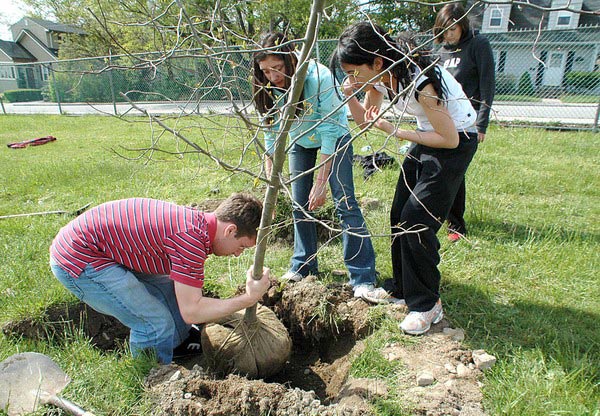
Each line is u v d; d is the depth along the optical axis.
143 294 2.50
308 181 3.27
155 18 1.96
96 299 2.44
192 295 2.30
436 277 2.67
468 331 2.78
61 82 17.11
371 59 2.25
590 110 11.71
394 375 2.38
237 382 2.23
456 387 2.26
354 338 2.88
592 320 2.88
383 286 3.18
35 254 3.96
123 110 15.95
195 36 1.82
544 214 4.66
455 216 4.03
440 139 2.35
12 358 2.43
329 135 2.90
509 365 2.43
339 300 3.05
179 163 7.21
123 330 3.06
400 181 2.80
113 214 2.38
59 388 2.34
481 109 3.90
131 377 2.40
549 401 2.15
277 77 2.68
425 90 2.24
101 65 16.06
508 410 2.10
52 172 7.08
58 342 2.90
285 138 2.04
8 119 15.51
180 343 2.86
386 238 4.02
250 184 5.30
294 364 2.97
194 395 2.22
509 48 11.25
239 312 2.81
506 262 3.63
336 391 2.54
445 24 3.84
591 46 10.75
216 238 2.36
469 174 5.99
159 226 2.31
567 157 7.05
